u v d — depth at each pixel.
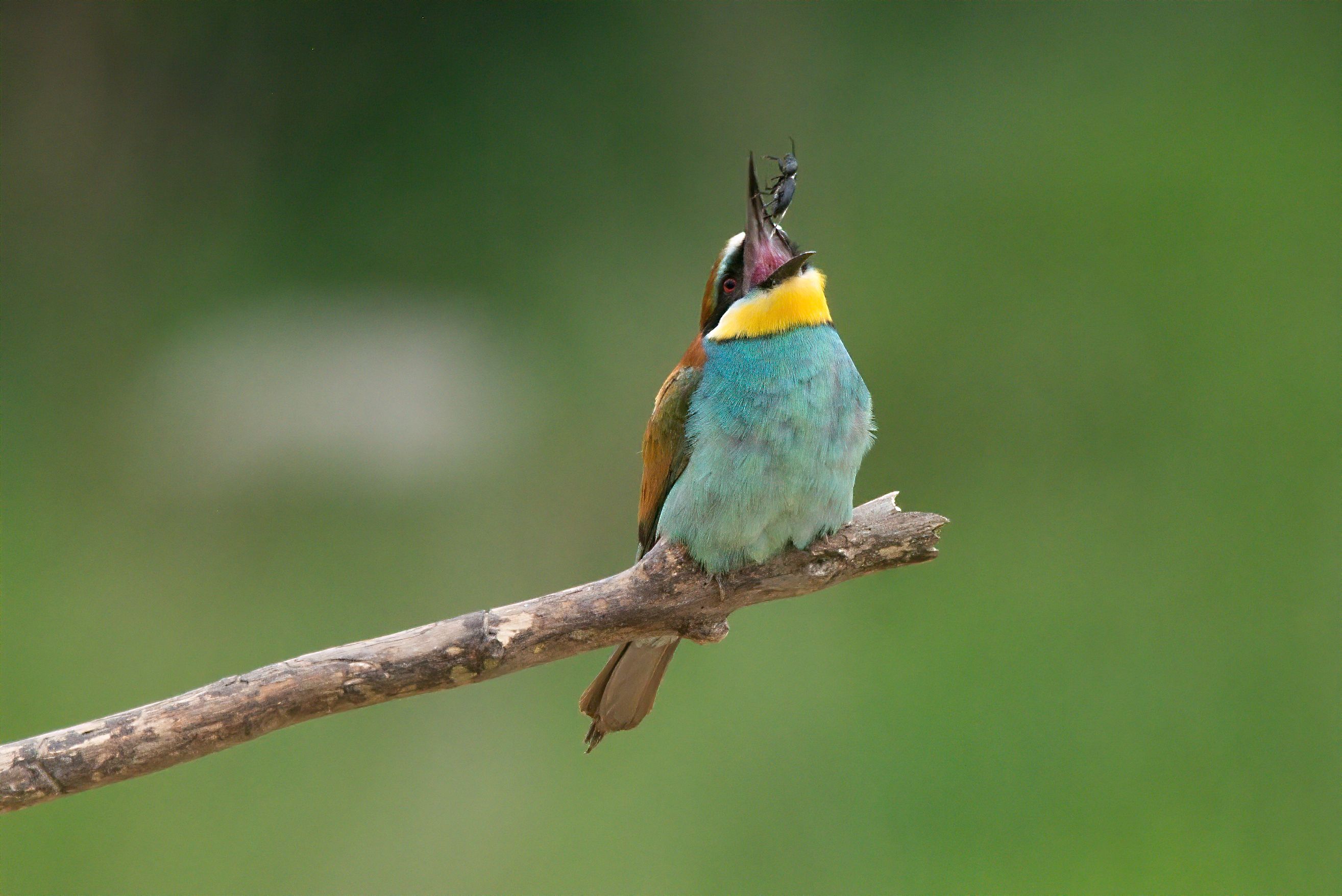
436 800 9.45
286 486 12.82
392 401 13.49
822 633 10.98
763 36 16.91
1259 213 14.85
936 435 13.09
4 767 4.66
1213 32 17.12
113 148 16.19
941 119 16.50
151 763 4.75
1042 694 10.29
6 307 14.84
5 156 16.00
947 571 11.63
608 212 15.90
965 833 9.14
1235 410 12.91
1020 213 15.28
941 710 10.05
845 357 5.57
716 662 10.65
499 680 10.41
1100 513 12.06
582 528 12.62
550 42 16.61
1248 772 9.42
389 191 16.14
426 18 16.48
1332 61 16.67
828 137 16.34
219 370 13.98
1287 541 11.63
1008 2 17.25
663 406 5.81
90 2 16.12
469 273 15.25
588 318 14.63
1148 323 13.78
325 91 16.41
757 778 9.59
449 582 11.90
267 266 15.41
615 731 5.98
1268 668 10.37
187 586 11.58
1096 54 16.95
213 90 16.31
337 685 4.87
